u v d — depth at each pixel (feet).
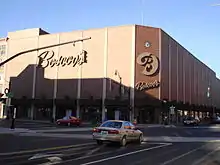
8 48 245.04
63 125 150.41
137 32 201.57
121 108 199.11
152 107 198.49
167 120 198.49
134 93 196.44
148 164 39.37
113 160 41.98
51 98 222.69
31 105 228.22
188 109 262.88
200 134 107.76
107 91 204.33
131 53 200.44
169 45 221.87
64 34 223.71
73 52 218.79
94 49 211.82
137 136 67.56
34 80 231.09
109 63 205.98
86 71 212.84
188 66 274.36
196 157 47.34
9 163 37.99
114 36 206.39
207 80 350.43
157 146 63.26
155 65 199.62
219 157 47.93
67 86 218.18
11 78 240.73
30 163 38.14
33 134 88.89
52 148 54.54
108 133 60.90
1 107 235.20
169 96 218.79
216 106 398.01
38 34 234.79
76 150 52.49
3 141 66.18
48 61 226.79
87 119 209.36
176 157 46.75
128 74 199.52
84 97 211.20
